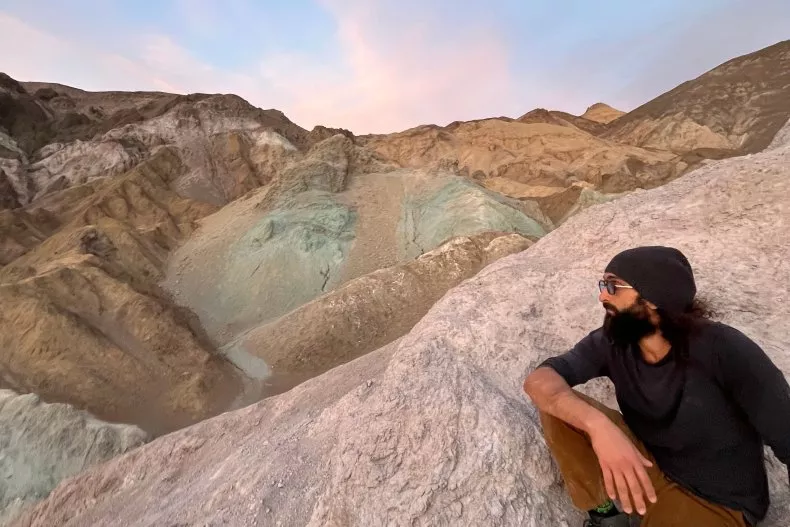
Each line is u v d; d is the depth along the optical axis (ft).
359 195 123.24
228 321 90.74
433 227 109.40
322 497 10.84
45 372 64.28
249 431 22.24
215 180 171.12
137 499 22.82
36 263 97.30
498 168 241.76
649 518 5.86
